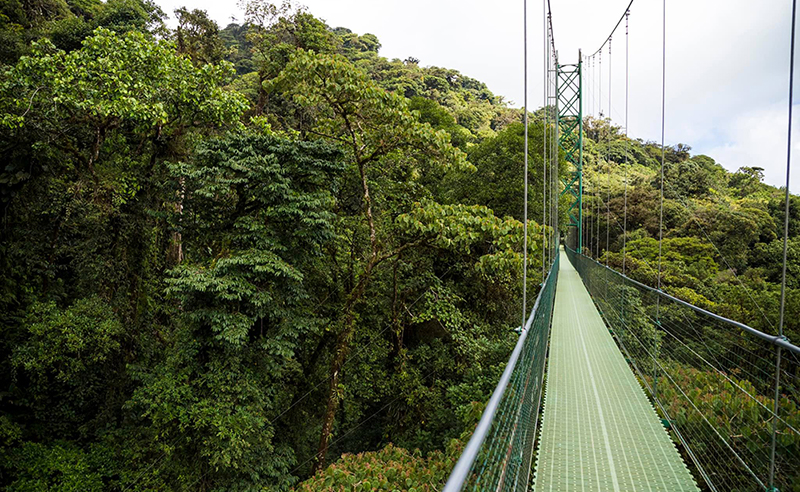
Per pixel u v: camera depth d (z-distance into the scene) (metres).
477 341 9.34
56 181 10.15
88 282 10.70
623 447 3.66
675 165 24.98
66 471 8.87
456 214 8.68
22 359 9.02
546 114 8.56
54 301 10.23
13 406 9.82
